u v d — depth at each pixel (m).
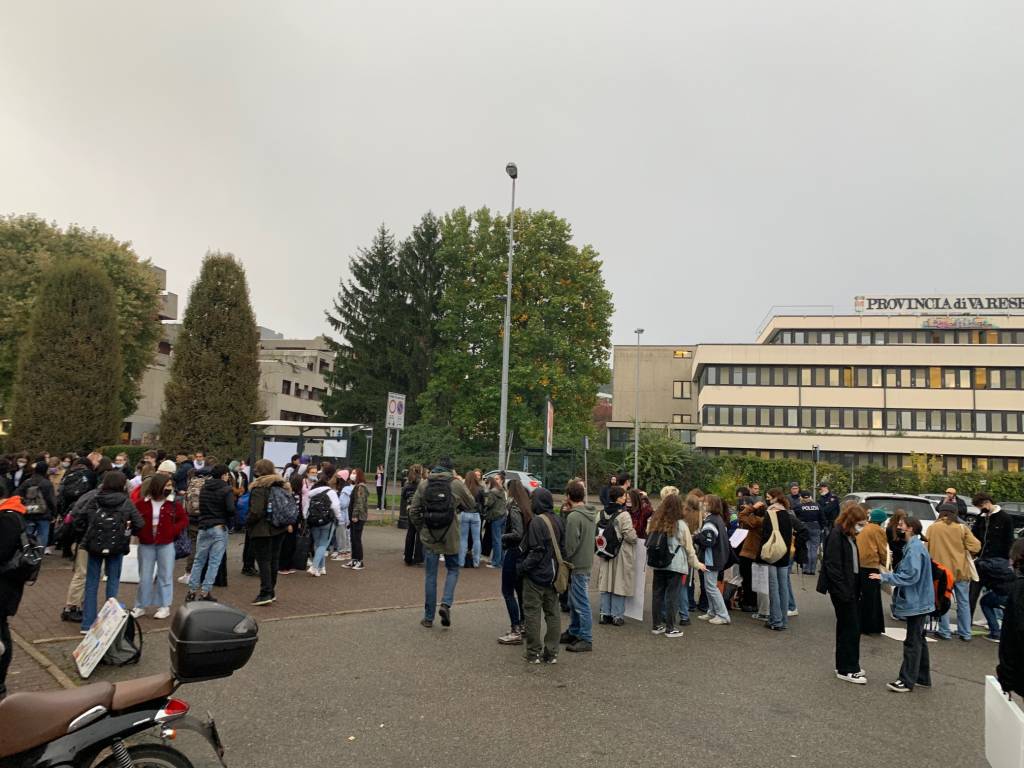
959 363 51.88
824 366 53.81
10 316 32.44
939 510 9.52
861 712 5.82
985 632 9.85
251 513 8.82
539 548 6.91
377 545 15.48
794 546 9.78
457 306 36.91
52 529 11.71
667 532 8.52
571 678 6.45
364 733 4.85
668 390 67.38
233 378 24.83
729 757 4.69
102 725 3.08
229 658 3.30
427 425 36.12
